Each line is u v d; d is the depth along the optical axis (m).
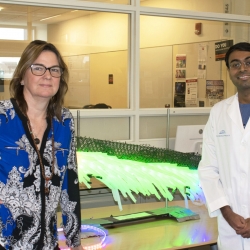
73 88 3.92
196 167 2.88
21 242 1.59
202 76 4.05
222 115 2.28
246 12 4.07
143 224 2.70
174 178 2.84
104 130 3.47
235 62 2.17
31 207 1.59
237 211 2.18
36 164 1.61
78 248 1.86
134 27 3.54
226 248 2.23
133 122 3.57
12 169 1.57
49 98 1.68
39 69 1.63
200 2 3.83
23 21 3.54
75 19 3.83
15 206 1.57
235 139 2.19
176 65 3.91
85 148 2.59
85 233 2.46
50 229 1.66
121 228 2.62
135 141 3.57
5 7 3.33
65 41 3.89
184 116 3.84
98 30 3.90
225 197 2.20
